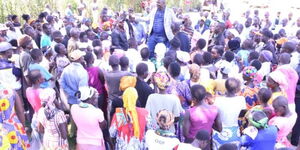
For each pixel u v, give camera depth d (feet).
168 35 32.24
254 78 18.42
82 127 15.58
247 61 24.35
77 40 25.62
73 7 61.11
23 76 20.71
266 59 22.16
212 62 21.63
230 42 27.17
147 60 22.21
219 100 16.05
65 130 15.79
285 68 19.34
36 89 17.04
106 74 18.80
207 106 15.46
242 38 37.17
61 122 15.65
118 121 15.38
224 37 32.04
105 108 20.39
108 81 18.67
